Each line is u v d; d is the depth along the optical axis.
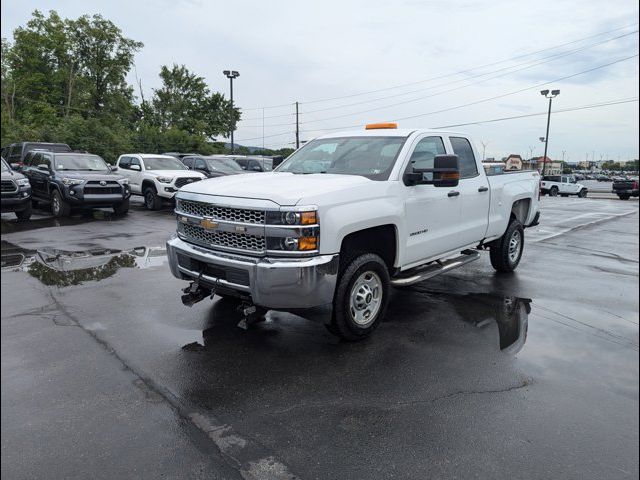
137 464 2.66
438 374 3.83
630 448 2.85
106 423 3.06
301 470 2.64
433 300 5.88
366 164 5.02
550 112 41.97
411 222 4.90
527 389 3.59
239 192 4.16
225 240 4.24
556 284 6.77
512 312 5.44
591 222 15.11
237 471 2.62
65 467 2.62
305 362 4.03
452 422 3.14
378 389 3.58
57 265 7.50
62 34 55.00
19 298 5.71
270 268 3.82
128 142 42.47
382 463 2.71
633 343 4.52
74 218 13.48
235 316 5.12
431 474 2.62
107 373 3.76
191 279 4.68
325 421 3.14
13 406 3.24
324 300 3.96
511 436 2.98
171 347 4.30
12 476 2.53
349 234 4.27
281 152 63.78
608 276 7.34
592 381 3.72
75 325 4.81
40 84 54.28
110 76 59.34
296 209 3.82
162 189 15.32
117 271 7.13
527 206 7.60
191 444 2.86
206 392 3.50
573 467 2.68
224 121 64.12
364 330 4.46
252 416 3.19
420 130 5.36
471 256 6.01
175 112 61.53
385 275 4.59
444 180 4.65
